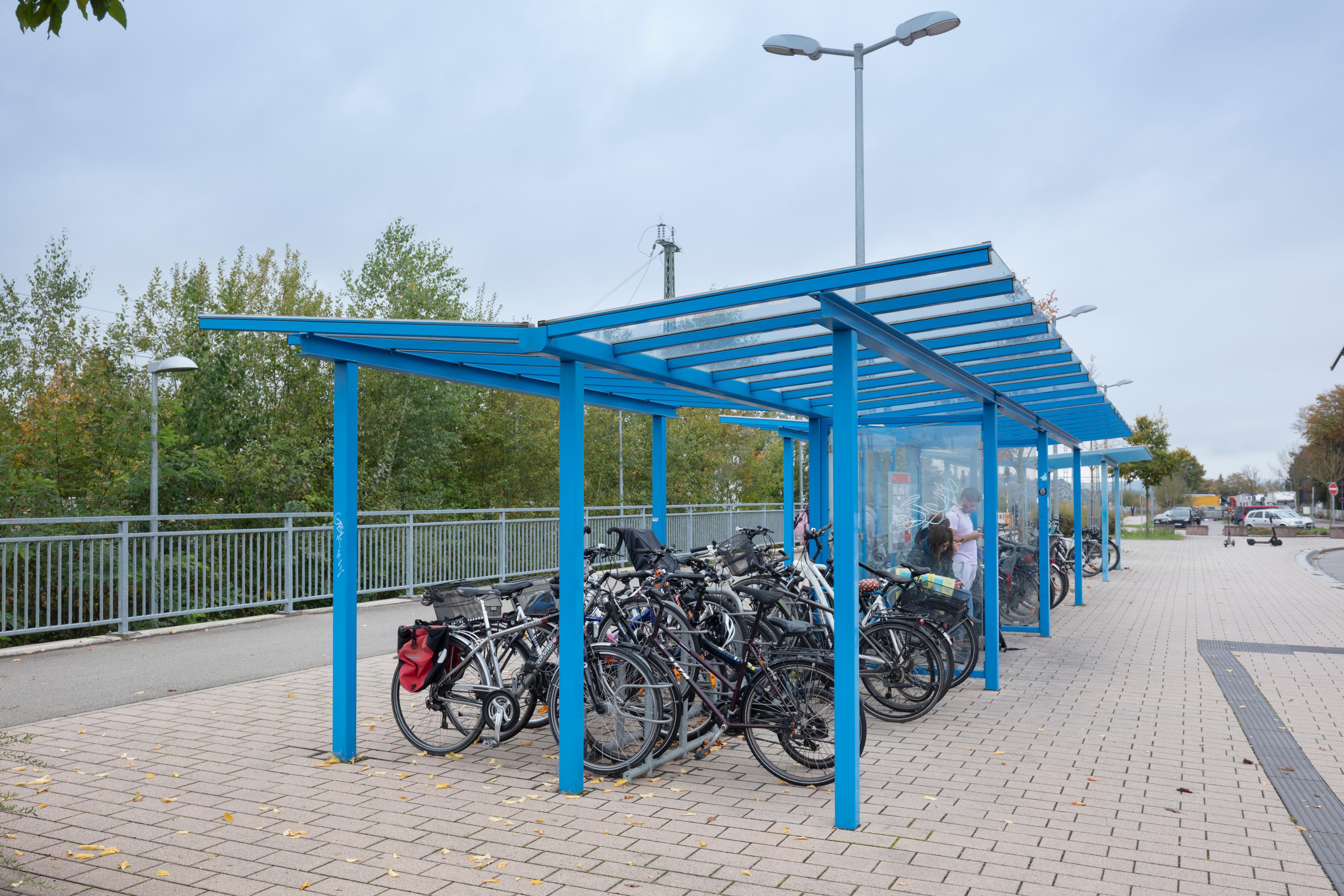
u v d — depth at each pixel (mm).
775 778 5137
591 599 5648
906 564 7980
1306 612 12680
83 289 19578
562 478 4941
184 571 10195
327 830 4301
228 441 14953
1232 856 3984
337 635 5492
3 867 3859
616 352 5176
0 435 11609
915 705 6391
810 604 6414
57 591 9117
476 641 5594
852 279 3883
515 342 4887
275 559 11258
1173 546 31391
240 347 15664
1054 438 11758
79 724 6277
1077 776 5168
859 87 11672
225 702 6914
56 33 3531
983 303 4441
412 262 19000
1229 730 6199
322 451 15664
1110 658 8969
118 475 11367
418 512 13172
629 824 4387
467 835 4242
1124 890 3631
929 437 8031
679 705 5188
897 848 4074
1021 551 10711
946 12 11023
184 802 4691
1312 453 56531
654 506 7816
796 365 6016
